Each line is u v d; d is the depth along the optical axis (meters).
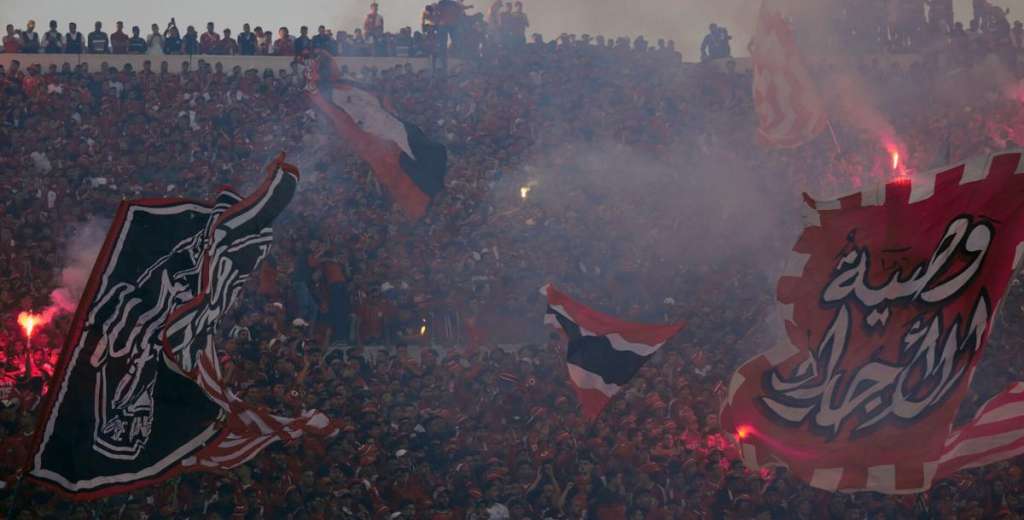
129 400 16.55
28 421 23.77
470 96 46.66
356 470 24.22
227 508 22.61
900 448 15.37
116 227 16.97
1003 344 31.33
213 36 50.94
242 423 17.28
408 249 34.81
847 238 15.85
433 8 51.06
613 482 24.66
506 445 25.67
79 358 16.33
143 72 45.88
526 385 27.61
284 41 51.41
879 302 15.71
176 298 17.14
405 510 23.30
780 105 37.12
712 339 31.92
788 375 15.88
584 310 24.30
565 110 46.75
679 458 25.39
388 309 32.47
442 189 37.41
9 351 27.78
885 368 15.57
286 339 27.98
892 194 15.71
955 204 15.56
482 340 33.00
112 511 22.09
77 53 49.78
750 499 24.39
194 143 42.16
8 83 43.66
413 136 34.00
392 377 27.61
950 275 15.52
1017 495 25.33
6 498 22.27
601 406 23.89
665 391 27.73
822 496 24.73
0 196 37.47
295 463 23.81
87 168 39.81
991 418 15.80
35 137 41.38
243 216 17.58
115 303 16.72
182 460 16.80
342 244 34.09
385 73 48.31
